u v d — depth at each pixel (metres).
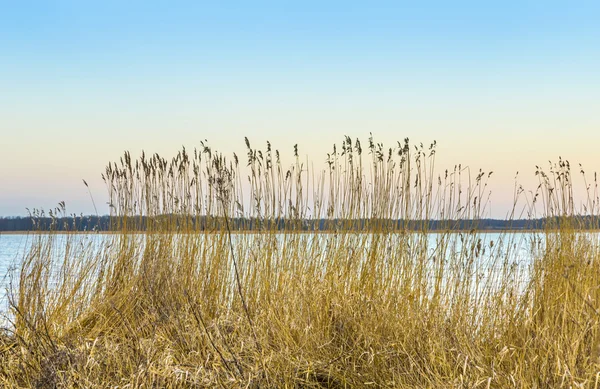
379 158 7.22
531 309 5.82
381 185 7.16
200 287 7.65
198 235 8.13
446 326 5.94
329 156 7.51
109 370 5.45
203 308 7.33
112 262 8.07
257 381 5.48
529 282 6.20
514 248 6.43
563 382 4.47
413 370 5.49
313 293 6.73
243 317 6.99
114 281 7.97
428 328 6.04
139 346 5.74
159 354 5.91
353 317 6.34
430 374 5.27
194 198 8.22
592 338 4.85
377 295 6.57
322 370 5.84
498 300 6.12
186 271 7.81
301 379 5.57
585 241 6.86
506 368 5.23
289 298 6.80
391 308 6.38
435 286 6.41
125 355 5.70
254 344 6.11
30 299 6.73
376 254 6.95
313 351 6.06
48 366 5.32
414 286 6.54
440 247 6.52
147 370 5.23
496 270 6.35
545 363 4.75
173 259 8.02
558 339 4.99
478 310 6.15
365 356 5.98
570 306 5.40
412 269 6.68
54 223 7.32
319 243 7.38
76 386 5.18
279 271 7.32
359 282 6.91
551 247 6.47
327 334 6.24
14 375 5.53
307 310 6.52
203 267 7.82
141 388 5.09
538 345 5.21
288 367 5.68
